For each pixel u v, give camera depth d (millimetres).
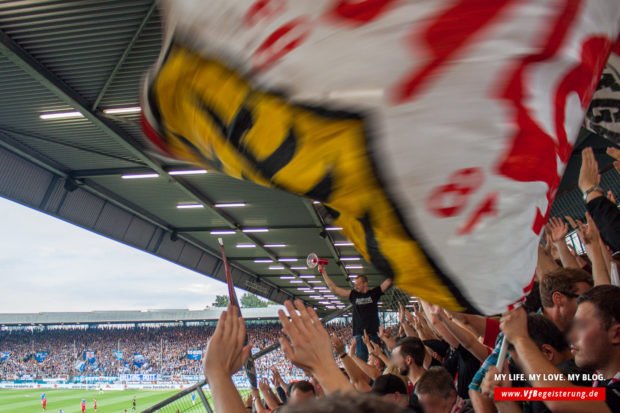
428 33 845
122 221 16641
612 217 2145
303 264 27500
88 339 48906
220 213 16859
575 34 858
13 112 9648
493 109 847
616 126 1718
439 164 874
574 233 5734
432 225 928
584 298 1639
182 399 5848
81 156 12062
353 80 878
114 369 43406
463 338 2582
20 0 6613
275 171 979
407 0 854
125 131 10219
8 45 7199
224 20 948
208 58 973
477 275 985
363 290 6270
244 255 25016
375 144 885
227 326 1587
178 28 995
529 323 2053
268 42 920
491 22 832
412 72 854
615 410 1341
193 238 21047
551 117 872
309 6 893
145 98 1093
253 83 938
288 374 26812
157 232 18875
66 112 9594
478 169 874
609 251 2631
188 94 1024
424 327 5402
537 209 912
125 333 50281
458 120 854
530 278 1005
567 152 931
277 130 942
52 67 8086
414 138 871
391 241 982
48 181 12938
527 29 834
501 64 836
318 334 1421
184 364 43594
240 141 990
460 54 839
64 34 7262
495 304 1017
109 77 8203
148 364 43750
